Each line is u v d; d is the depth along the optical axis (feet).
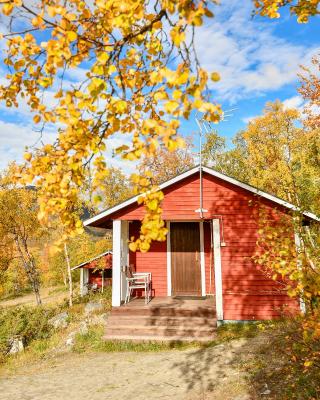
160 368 28.43
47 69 9.24
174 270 48.52
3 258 93.86
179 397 21.98
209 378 24.58
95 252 105.19
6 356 42.37
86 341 39.42
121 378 27.04
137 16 8.48
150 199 8.75
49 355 38.88
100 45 9.54
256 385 21.39
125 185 114.62
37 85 9.89
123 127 9.86
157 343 35.70
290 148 89.97
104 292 84.23
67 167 9.26
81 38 9.27
